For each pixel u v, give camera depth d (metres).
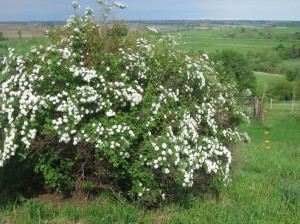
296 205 7.00
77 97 5.56
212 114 6.99
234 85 8.87
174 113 6.12
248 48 98.44
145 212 6.16
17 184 6.34
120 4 6.58
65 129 5.42
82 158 5.89
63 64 5.76
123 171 5.86
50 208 5.79
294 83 55.91
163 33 7.18
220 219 6.09
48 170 5.95
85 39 6.09
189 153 5.97
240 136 8.66
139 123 5.73
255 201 7.13
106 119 5.62
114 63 5.86
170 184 6.10
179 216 6.04
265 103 42.38
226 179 7.34
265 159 11.15
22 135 5.60
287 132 21.55
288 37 132.62
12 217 5.56
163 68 6.32
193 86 6.80
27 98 5.55
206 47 63.47
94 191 6.45
